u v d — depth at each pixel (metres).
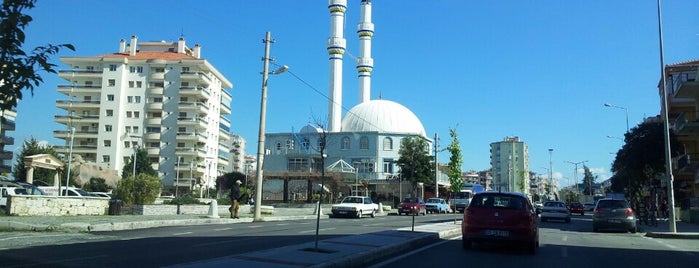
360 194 69.38
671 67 51.03
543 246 16.30
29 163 35.09
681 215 39.38
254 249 13.51
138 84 84.31
